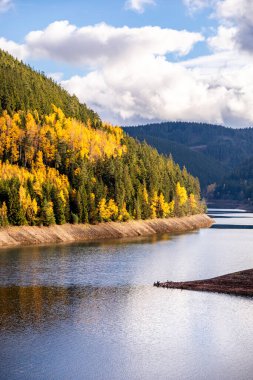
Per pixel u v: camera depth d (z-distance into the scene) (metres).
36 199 130.75
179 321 48.62
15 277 71.94
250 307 54.28
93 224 146.50
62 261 89.31
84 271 78.56
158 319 49.31
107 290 63.25
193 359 38.47
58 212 134.50
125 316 50.31
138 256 98.62
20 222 123.75
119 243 125.62
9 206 123.00
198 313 51.66
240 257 100.19
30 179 135.12
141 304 55.56
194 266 86.19
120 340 42.81
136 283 68.56
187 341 42.66
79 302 56.16
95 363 37.56
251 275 72.81
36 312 51.38
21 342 41.84
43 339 42.72
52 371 35.97
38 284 66.81
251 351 40.31
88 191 148.38
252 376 35.41
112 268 82.12
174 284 66.75
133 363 37.62
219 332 45.12
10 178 138.50
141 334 44.44
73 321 48.25
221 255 103.19
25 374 35.34
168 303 56.12
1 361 37.66
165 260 93.50
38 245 116.25
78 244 120.62
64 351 39.94
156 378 34.97
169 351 40.22
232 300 57.84
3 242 114.00
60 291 62.28
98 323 47.69
